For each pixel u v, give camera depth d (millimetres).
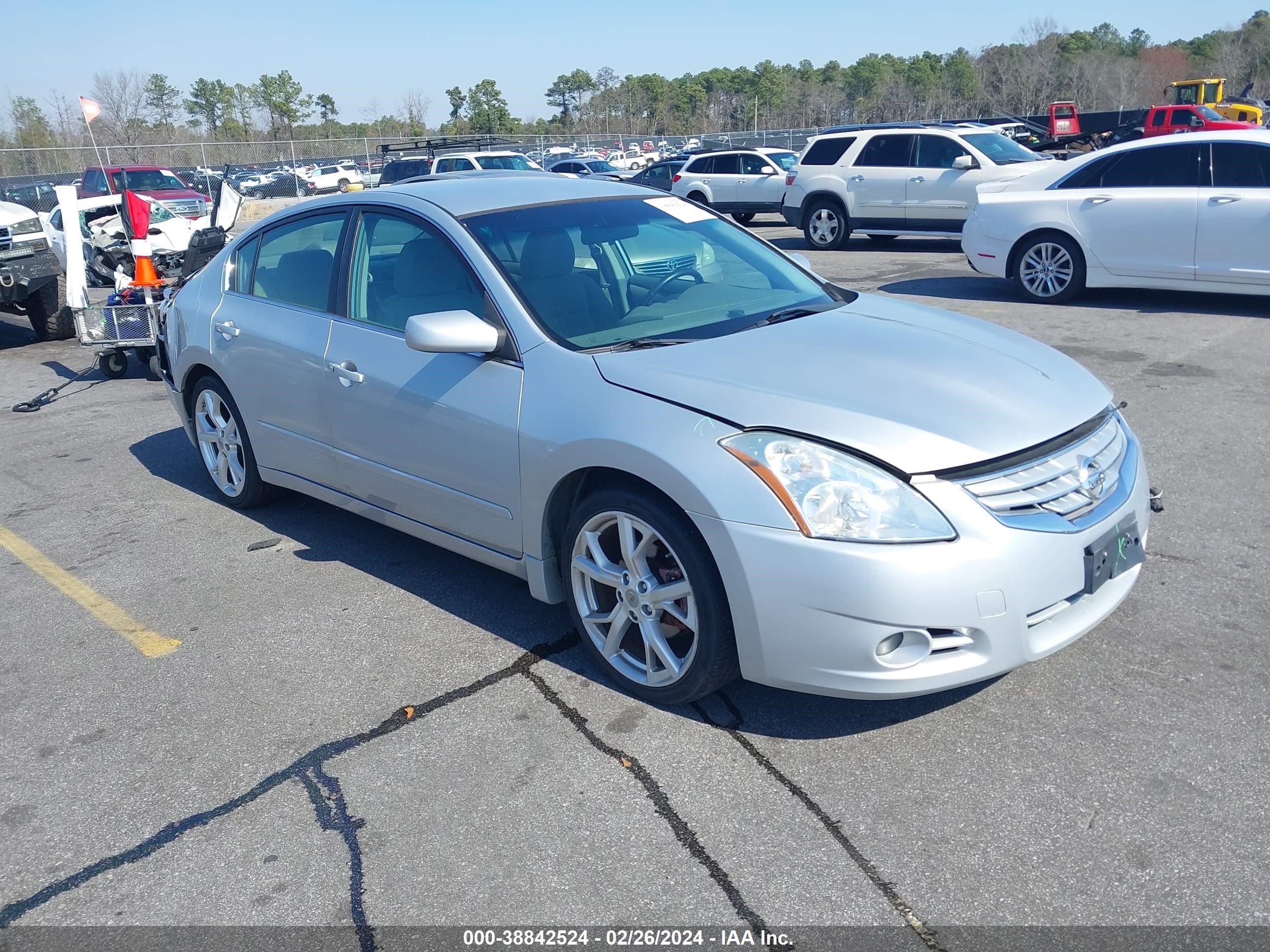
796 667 2896
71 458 6473
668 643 3277
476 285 3756
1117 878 2479
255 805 2924
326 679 3604
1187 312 9125
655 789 2900
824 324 3707
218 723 3361
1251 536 4406
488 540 3746
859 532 2764
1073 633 2998
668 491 3002
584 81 99375
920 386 3107
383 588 4332
